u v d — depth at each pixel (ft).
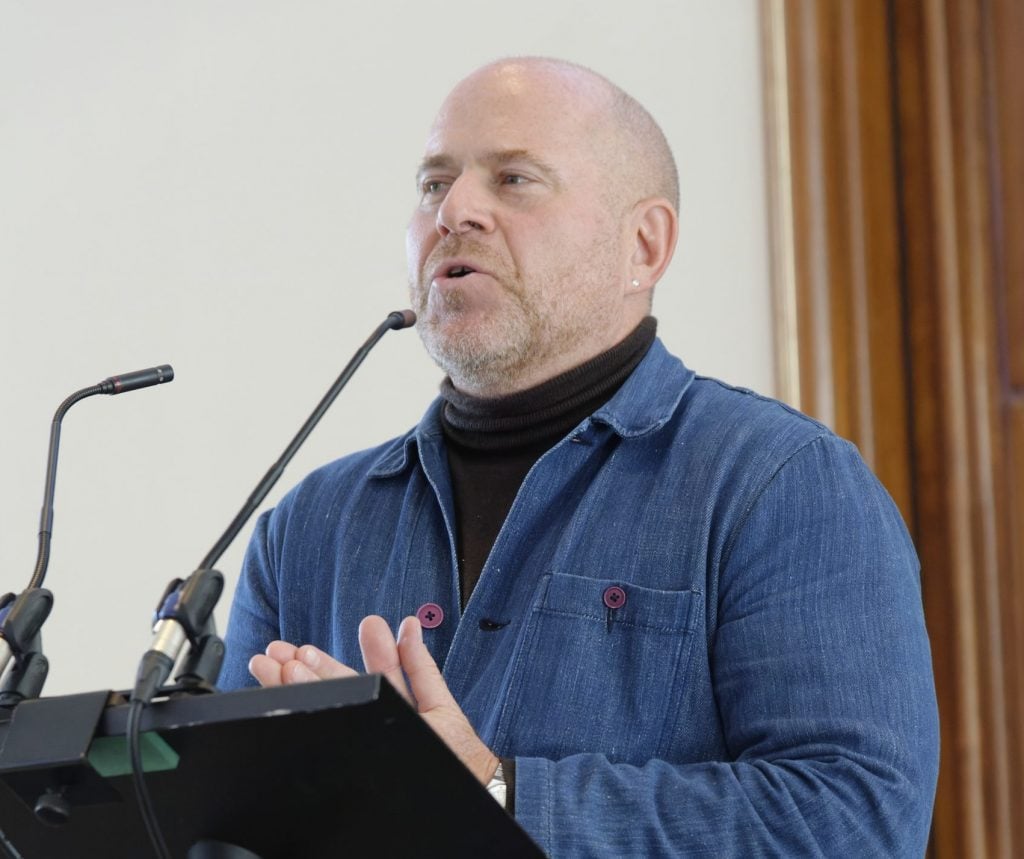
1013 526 29.17
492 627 17.61
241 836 11.91
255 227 29.48
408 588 18.45
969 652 28.73
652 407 18.47
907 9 30.04
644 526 17.39
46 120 29.43
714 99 29.66
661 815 14.99
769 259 29.32
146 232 29.32
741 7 29.89
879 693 15.94
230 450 28.94
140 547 28.60
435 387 29.25
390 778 11.07
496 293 18.48
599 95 19.86
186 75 29.73
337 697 10.39
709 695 16.63
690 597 16.80
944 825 28.43
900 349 29.32
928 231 29.58
